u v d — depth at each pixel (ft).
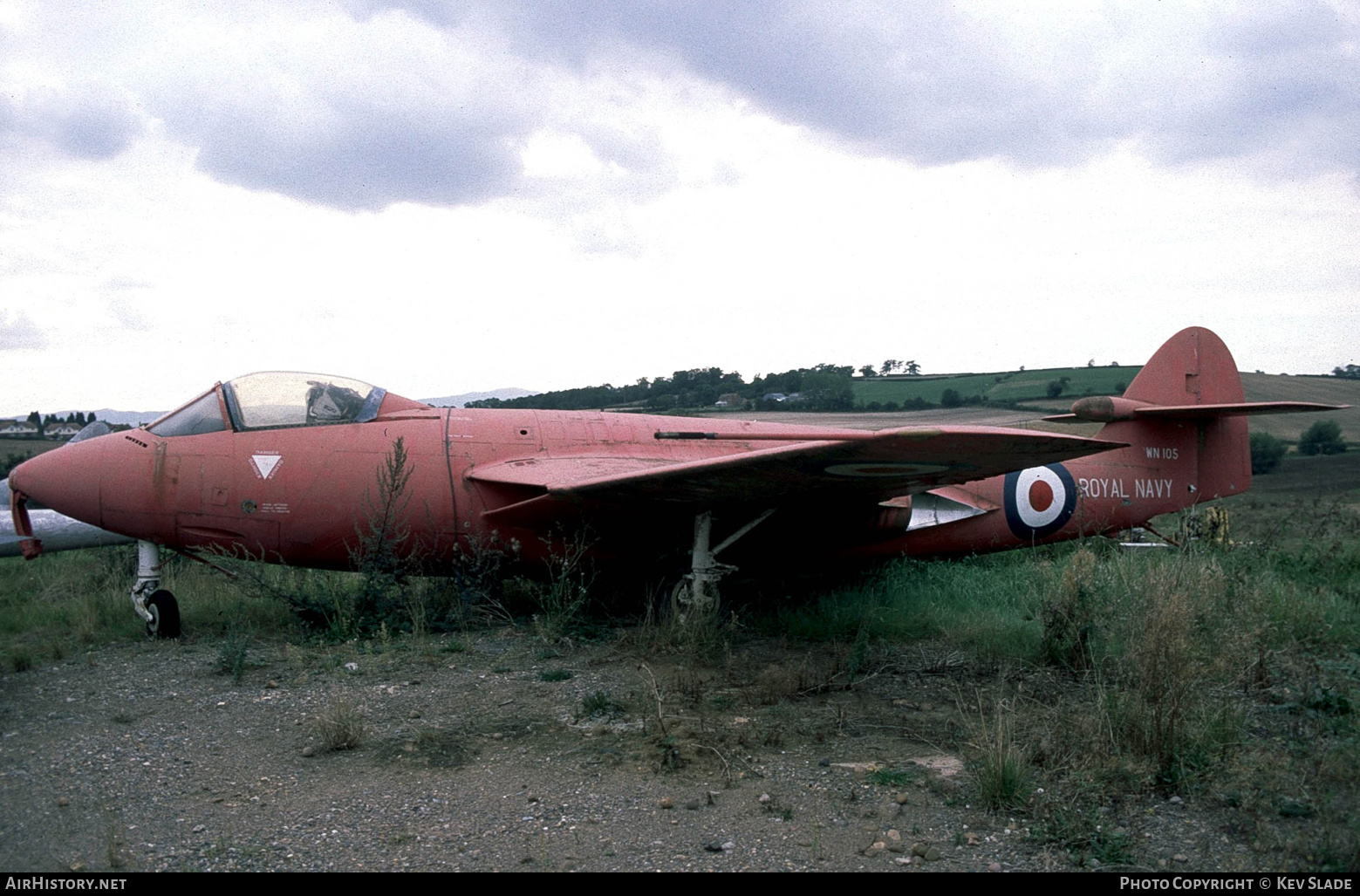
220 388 24.99
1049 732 14.42
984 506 31.27
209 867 10.59
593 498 23.85
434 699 17.65
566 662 20.58
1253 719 15.48
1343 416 111.34
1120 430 33.73
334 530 24.47
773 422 31.48
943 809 12.25
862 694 17.97
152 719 16.46
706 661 20.83
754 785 13.15
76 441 31.30
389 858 10.86
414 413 26.25
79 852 11.07
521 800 12.65
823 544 29.37
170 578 29.96
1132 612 19.31
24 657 20.10
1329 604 22.86
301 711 16.88
